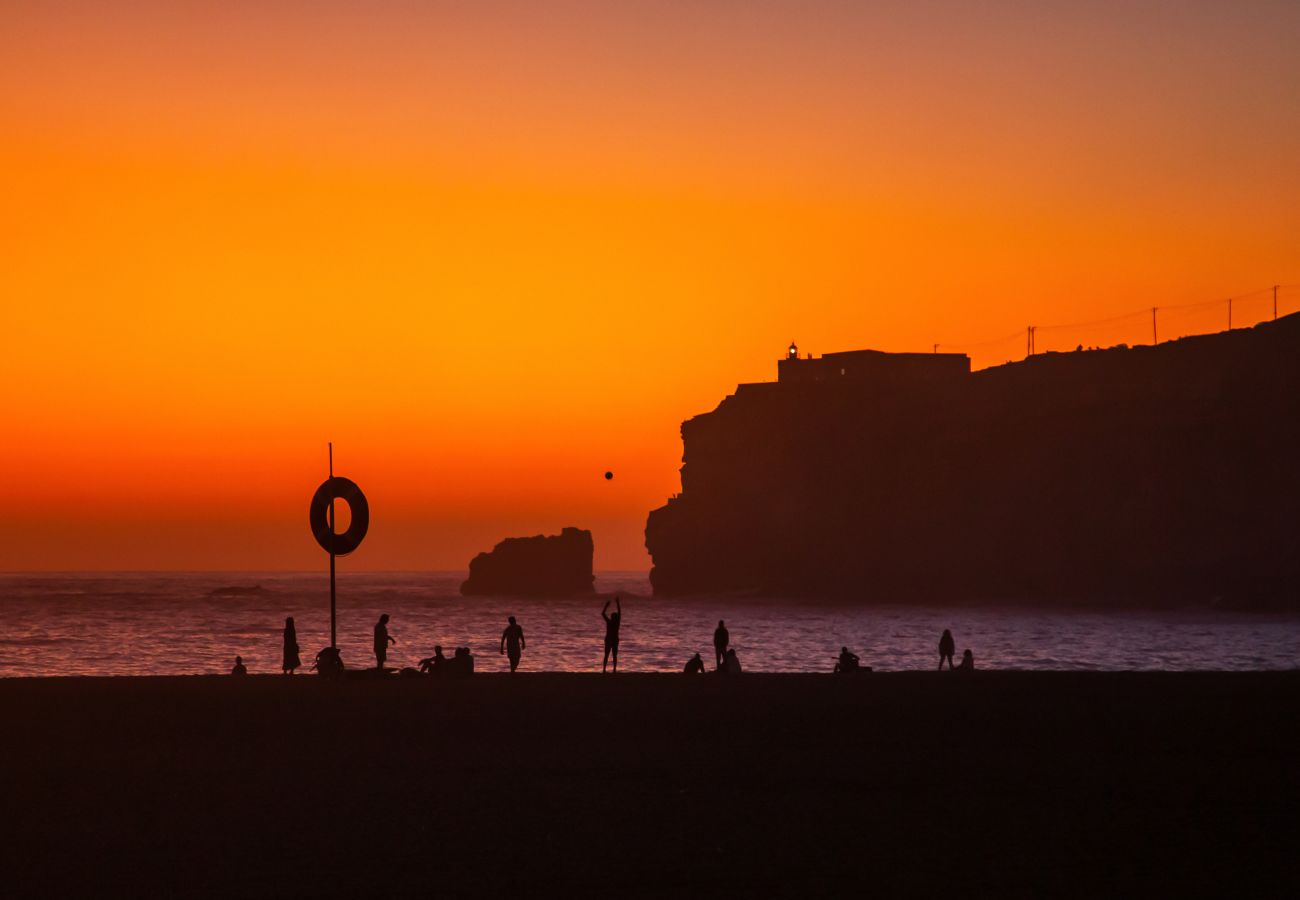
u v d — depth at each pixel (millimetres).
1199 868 35406
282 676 112125
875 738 64562
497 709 79500
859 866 36000
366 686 98438
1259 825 41406
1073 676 110375
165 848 38938
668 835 40438
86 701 85250
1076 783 49844
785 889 33500
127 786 50031
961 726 69812
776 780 51031
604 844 39188
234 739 64688
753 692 92625
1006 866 35812
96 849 38781
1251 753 58344
